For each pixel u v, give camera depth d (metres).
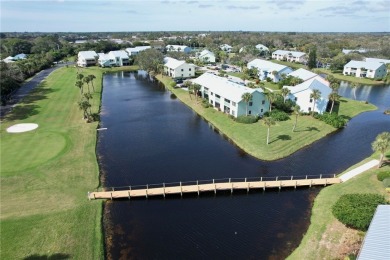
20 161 55.28
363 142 66.81
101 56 181.00
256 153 60.69
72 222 39.53
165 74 147.25
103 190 47.88
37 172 51.66
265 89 104.62
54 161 55.59
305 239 36.94
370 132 72.81
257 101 79.38
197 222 41.09
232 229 39.59
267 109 81.81
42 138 66.44
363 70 144.25
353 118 84.00
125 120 82.69
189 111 91.44
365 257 24.69
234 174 53.31
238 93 81.00
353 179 49.50
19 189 46.72
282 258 34.47
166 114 88.38
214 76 103.88
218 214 42.88
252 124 75.00
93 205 43.44
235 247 36.31
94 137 68.62
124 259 34.47
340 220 38.50
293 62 191.25
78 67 170.38
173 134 72.31
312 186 49.47
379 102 102.19
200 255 35.16
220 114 84.44
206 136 71.06
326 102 82.50
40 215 40.69
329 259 32.97
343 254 33.56
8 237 36.59
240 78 130.62
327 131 72.38
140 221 41.28
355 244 34.94
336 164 56.59
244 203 45.47
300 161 57.78
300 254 34.25
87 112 83.38
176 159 59.03
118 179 51.53
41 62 168.38
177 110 92.38
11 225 38.62
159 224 40.69
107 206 44.41
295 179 51.31
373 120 82.12
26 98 99.50
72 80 131.12
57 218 40.19
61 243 35.84
